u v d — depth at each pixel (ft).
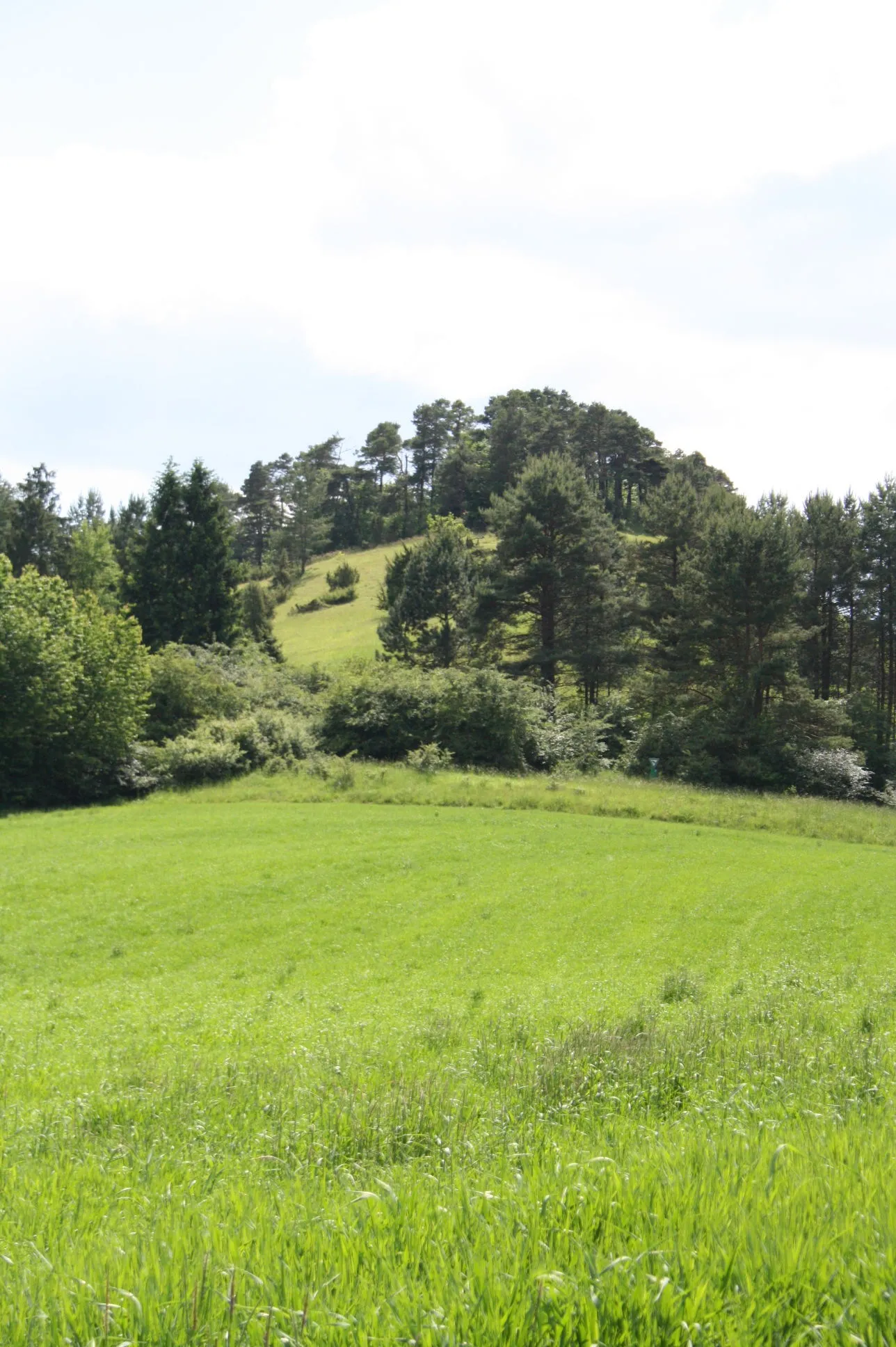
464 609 272.72
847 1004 47.75
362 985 59.93
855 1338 9.91
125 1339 10.64
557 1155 18.37
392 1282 11.73
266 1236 13.71
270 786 157.79
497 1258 12.19
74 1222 16.69
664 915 80.43
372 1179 18.49
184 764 163.12
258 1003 54.60
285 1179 19.76
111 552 328.70
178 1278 12.12
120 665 166.40
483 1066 32.94
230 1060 35.47
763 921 78.64
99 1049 41.37
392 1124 23.77
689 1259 11.65
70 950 70.44
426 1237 13.26
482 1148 21.30
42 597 171.32
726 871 98.94
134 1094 29.86
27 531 319.47
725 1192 14.06
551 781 159.84
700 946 70.64
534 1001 51.42
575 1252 12.27
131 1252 13.37
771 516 223.30
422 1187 16.90
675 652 236.02
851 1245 12.15
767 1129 19.95
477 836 114.52
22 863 96.99
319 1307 11.19
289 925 77.25
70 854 101.96
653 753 203.00
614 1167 15.78
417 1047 38.09
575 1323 10.43
